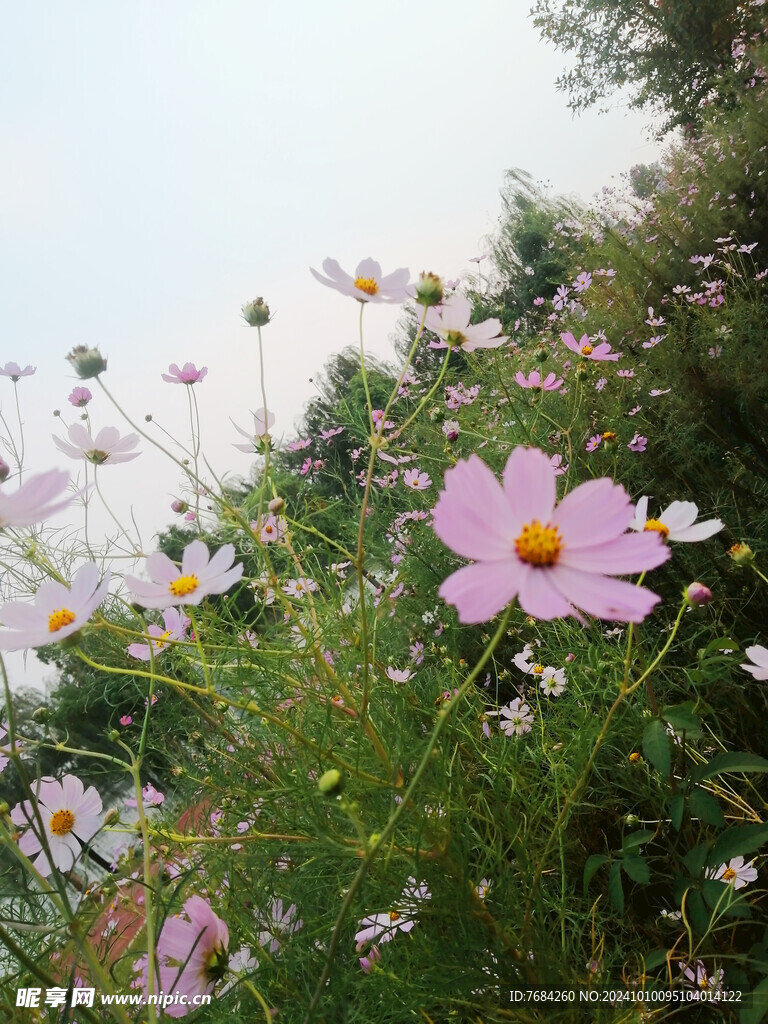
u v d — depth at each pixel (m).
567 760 0.52
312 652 0.42
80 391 0.55
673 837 0.50
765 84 1.99
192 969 0.32
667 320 1.54
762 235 1.60
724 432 0.95
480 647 0.79
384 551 0.92
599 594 0.24
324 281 0.43
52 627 0.34
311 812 0.39
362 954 0.41
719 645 0.41
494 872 0.42
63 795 0.42
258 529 0.44
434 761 0.39
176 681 0.35
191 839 0.42
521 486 0.27
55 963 0.39
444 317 0.44
